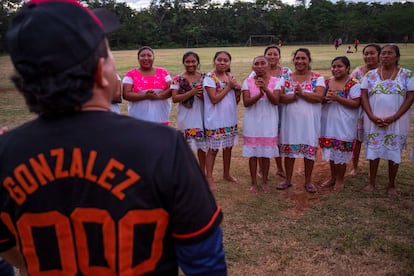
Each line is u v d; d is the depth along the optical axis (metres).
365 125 4.69
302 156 4.74
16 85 1.06
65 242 1.06
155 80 4.98
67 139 1.04
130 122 1.08
